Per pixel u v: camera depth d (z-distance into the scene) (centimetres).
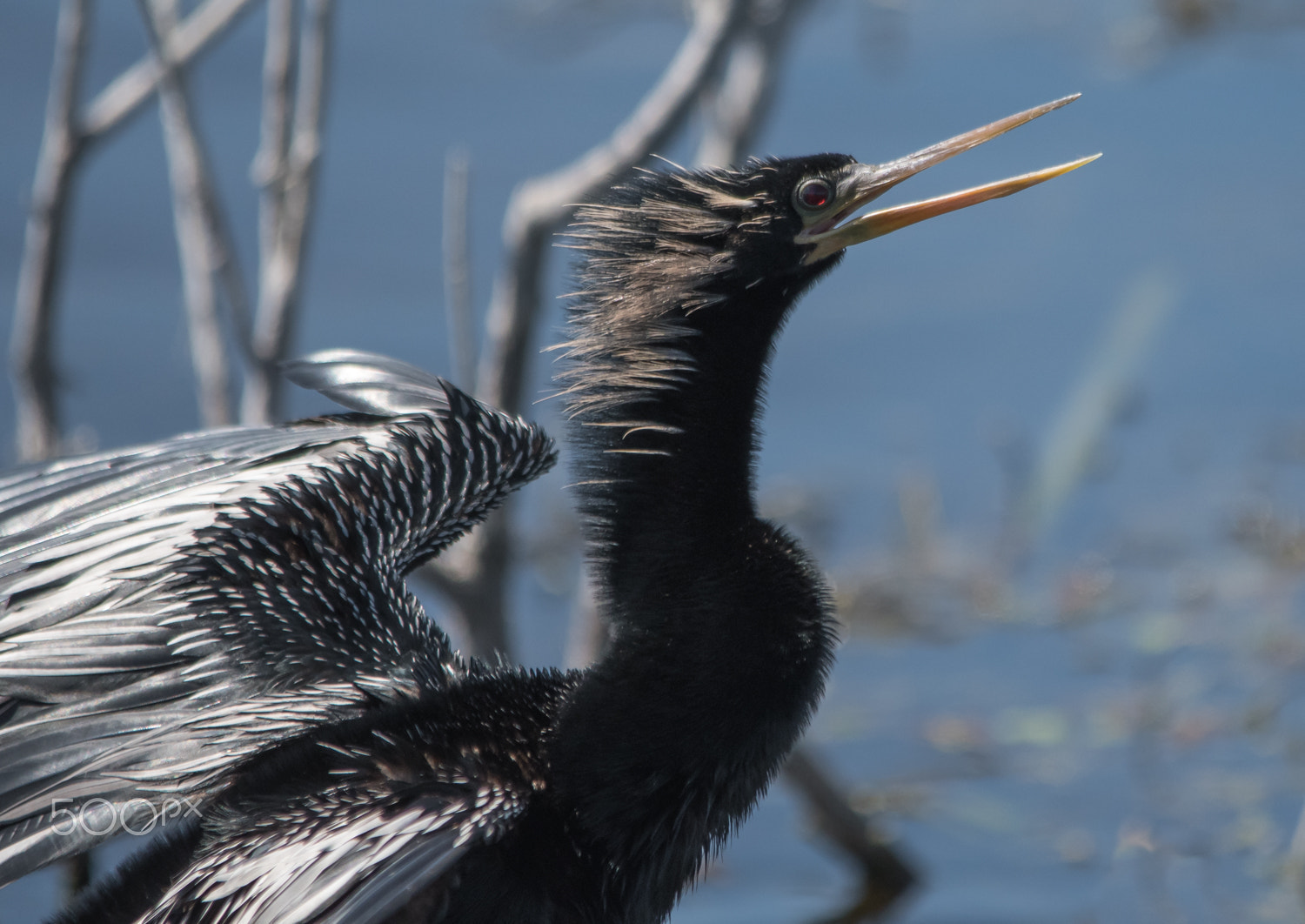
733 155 1188
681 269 577
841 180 593
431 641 623
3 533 594
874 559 1480
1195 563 1453
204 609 578
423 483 651
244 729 555
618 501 587
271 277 1023
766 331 589
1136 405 1725
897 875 1061
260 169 1048
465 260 1040
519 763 550
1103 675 1282
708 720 557
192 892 499
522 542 1523
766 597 571
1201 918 979
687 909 1041
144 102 1103
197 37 1091
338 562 616
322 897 471
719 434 583
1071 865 1057
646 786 551
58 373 1134
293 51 1026
